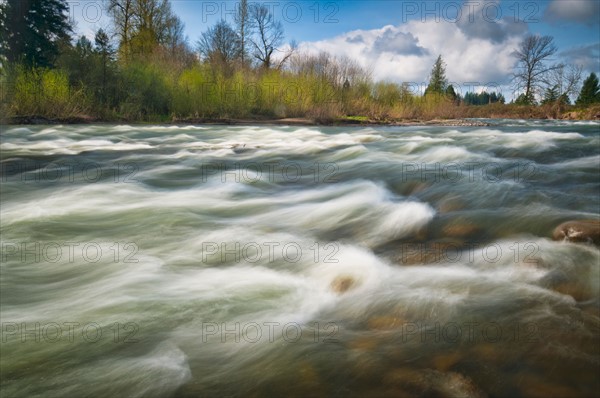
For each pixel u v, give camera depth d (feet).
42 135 44.80
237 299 10.30
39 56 81.35
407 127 67.87
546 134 41.09
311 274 11.67
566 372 7.16
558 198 18.97
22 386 7.23
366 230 15.66
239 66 87.71
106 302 10.14
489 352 7.80
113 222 16.28
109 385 7.28
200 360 7.95
